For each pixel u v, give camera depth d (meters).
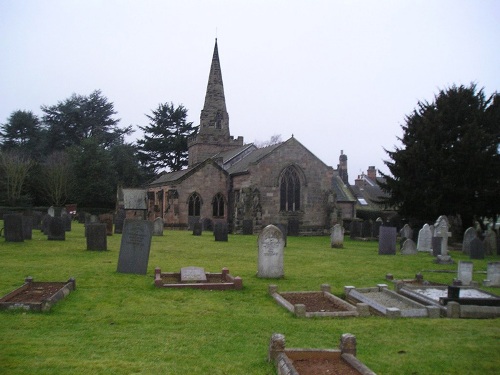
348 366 6.95
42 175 65.19
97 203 68.38
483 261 23.39
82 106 86.06
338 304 12.23
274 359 7.50
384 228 25.62
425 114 38.72
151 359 7.82
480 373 7.56
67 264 17.67
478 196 36.06
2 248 22.12
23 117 81.75
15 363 7.43
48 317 10.27
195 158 62.16
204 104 62.09
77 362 7.57
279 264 16.44
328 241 35.62
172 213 46.81
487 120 37.97
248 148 56.44
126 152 78.81
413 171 37.94
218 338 9.12
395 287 14.48
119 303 11.98
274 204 44.62
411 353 8.44
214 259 20.88
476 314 11.45
